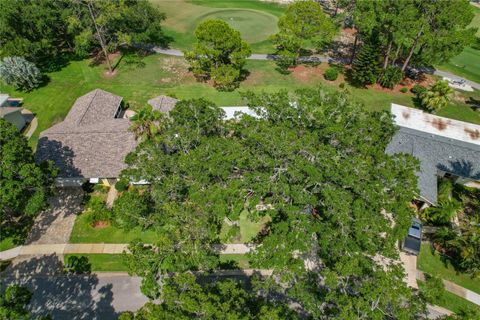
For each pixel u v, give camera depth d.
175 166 34.59
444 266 36.06
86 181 43.12
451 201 40.00
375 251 28.25
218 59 62.28
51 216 40.25
